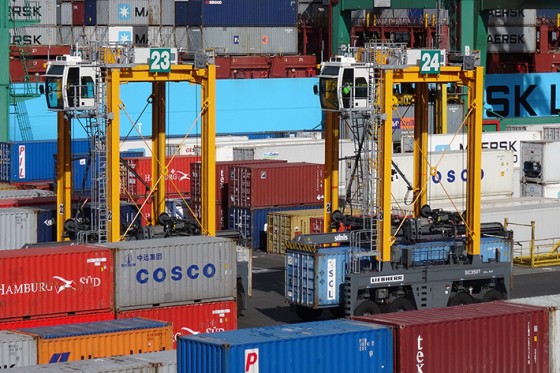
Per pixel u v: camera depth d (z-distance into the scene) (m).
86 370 88.50
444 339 92.56
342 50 139.00
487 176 197.38
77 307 115.94
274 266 174.12
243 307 138.50
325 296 131.38
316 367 87.62
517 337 96.56
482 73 140.38
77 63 134.38
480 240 140.75
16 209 149.62
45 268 114.19
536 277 169.12
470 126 140.62
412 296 134.12
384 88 135.12
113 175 134.00
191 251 121.88
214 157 139.88
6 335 98.19
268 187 187.25
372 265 135.00
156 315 120.19
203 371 85.75
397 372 90.94
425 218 145.25
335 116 145.00
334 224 146.12
